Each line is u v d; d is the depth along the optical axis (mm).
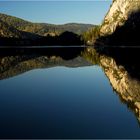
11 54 121000
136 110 28922
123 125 23844
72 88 42438
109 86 43625
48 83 47625
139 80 47312
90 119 25562
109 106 30609
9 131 22062
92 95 36812
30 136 20953
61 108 29656
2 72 63219
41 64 81500
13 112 28000
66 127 23156
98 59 93562
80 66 75938
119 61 81688
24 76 57000
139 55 100688
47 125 23641
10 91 40219
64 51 149500
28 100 33875
